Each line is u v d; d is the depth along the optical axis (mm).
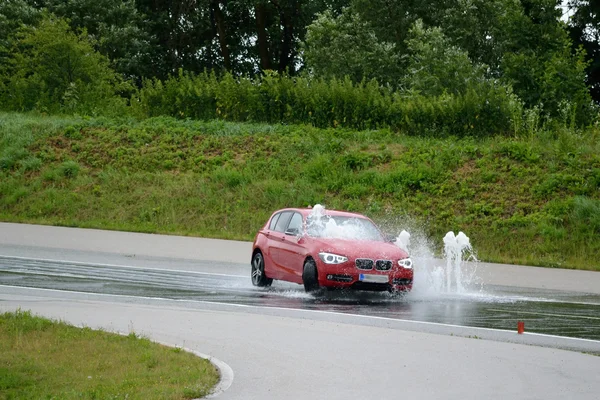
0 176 71312
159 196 66000
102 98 92562
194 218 62906
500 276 43188
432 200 61375
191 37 124750
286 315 25906
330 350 19828
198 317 24234
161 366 16750
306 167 68188
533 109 73250
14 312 22359
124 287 31766
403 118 73938
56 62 92312
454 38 89938
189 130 77000
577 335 24188
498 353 20281
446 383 16828
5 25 106125
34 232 55656
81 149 75188
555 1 82000
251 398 15070
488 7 89688
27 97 91562
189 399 14648
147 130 77688
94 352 17766
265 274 34656
